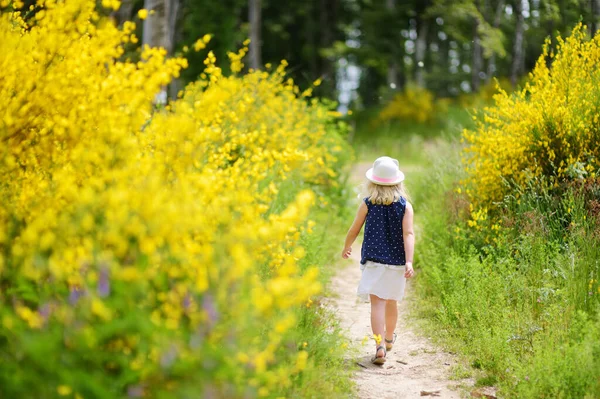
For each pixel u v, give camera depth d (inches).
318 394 184.9
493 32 726.5
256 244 158.2
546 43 338.6
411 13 1599.4
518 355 225.8
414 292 337.7
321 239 386.9
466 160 441.1
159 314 141.7
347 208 537.0
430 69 1966.0
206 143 193.6
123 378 126.6
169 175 169.2
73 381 120.3
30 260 140.0
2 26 190.1
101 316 128.5
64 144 182.2
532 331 227.8
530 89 340.2
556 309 231.6
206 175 173.2
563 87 329.7
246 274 147.9
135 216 140.5
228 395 129.2
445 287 303.0
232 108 303.4
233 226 153.3
